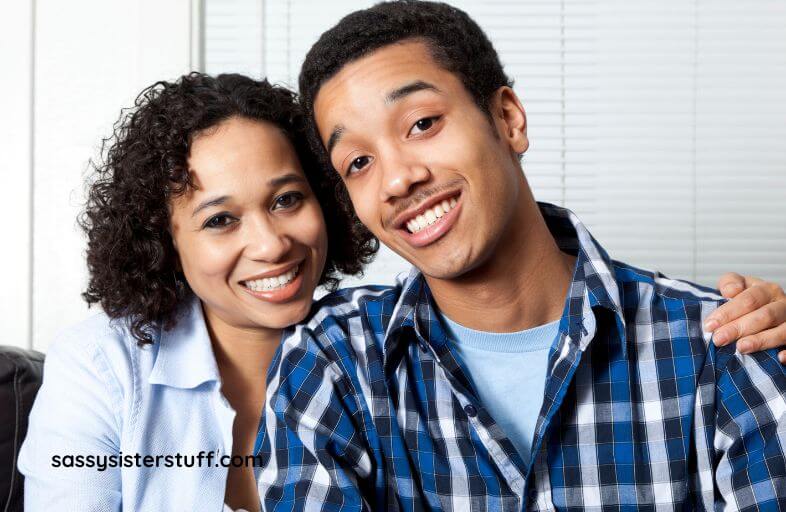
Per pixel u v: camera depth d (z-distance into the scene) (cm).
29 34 202
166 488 131
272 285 127
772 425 104
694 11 220
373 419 117
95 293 142
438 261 104
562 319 112
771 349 108
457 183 102
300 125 131
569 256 124
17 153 200
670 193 221
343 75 105
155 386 134
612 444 110
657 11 220
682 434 108
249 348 141
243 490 141
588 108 221
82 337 138
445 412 115
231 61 217
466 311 114
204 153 124
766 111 220
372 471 117
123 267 135
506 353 115
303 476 115
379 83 102
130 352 136
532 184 222
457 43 107
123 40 204
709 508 108
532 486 109
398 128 102
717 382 108
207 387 136
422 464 114
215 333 141
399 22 106
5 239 200
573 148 221
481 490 112
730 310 110
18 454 138
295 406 117
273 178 125
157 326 138
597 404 111
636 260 222
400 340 119
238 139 125
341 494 112
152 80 204
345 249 147
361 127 103
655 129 221
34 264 201
